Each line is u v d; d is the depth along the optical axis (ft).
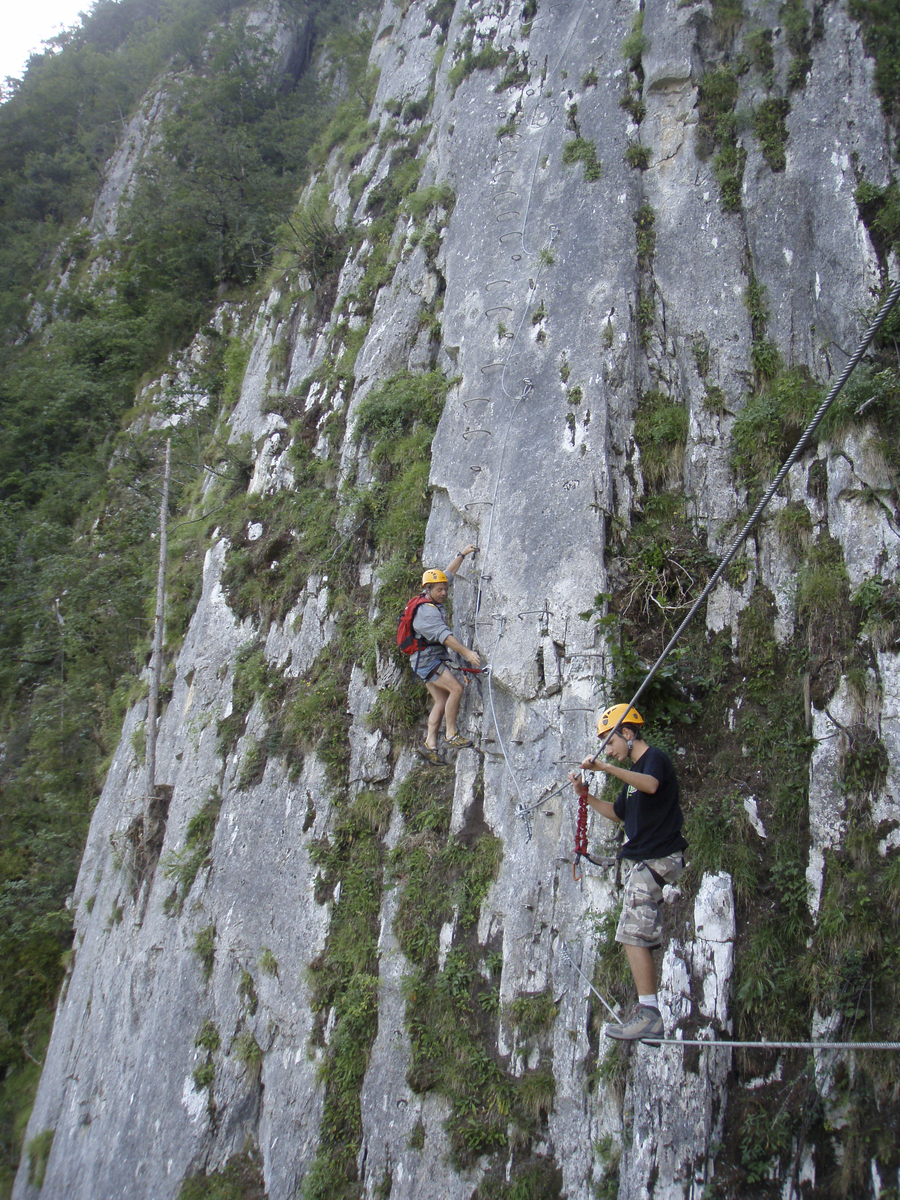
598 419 24.81
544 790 21.95
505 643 23.72
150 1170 26.35
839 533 21.11
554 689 22.47
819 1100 16.67
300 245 47.91
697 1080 17.21
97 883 39.83
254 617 34.50
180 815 32.81
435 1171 19.85
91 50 136.87
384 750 26.17
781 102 27.22
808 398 23.00
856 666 19.58
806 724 19.93
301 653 30.71
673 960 18.40
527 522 24.79
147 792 35.45
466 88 36.47
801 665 20.67
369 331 36.96
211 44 100.42
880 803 18.24
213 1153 25.14
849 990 17.01
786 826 19.31
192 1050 27.27
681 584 22.58
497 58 35.94
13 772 52.70
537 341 27.73
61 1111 33.06
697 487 23.88
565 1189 18.11
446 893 22.80
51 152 122.52
